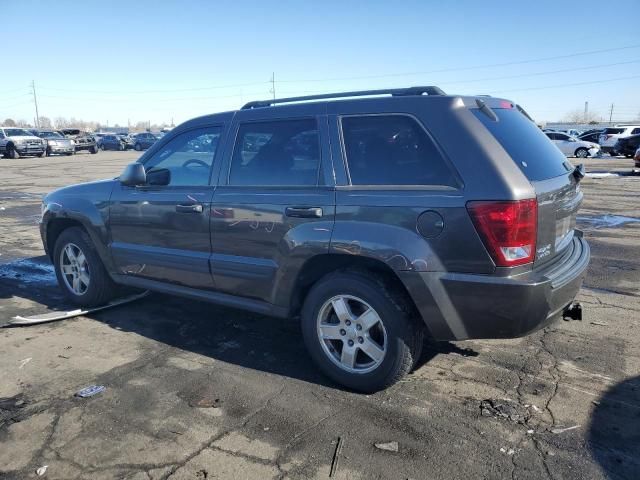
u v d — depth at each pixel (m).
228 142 4.14
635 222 9.63
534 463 2.81
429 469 2.77
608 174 19.09
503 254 3.01
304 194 3.62
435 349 4.21
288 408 3.38
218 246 4.11
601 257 7.03
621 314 4.91
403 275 3.21
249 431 3.13
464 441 3.00
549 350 4.16
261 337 4.55
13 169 24.39
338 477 2.72
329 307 3.65
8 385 3.73
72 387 3.69
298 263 3.63
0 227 10.09
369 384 3.51
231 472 2.77
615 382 3.63
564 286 3.27
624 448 2.92
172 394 3.58
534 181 3.19
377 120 3.48
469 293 3.10
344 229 3.41
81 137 40.16
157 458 2.89
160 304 5.43
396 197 3.27
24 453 2.95
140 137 49.00
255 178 3.94
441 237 3.12
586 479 2.68
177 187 4.40
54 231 5.61
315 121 3.71
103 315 5.15
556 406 3.34
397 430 3.12
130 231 4.73
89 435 3.11
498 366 3.90
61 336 4.62
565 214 3.56
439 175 3.20
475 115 3.29
